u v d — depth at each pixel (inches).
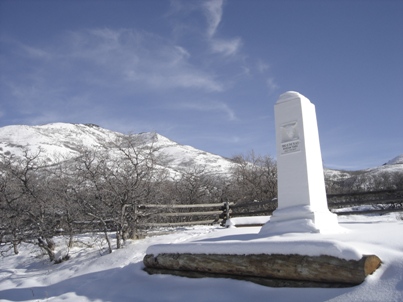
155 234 560.4
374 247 263.1
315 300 242.4
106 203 518.6
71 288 378.3
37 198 542.3
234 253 299.3
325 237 300.8
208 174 1229.7
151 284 334.3
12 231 547.8
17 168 574.9
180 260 333.1
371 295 225.1
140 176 571.5
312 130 382.9
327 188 1165.7
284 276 272.7
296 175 366.3
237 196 1047.0
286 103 386.0
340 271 246.1
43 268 503.2
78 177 549.0
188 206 623.5
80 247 547.2
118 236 494.6
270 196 1082.1
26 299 358.6
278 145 382.6
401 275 231.1
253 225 586.2
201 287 303.9
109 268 425.7
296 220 344.5
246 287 283.4
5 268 538.0
